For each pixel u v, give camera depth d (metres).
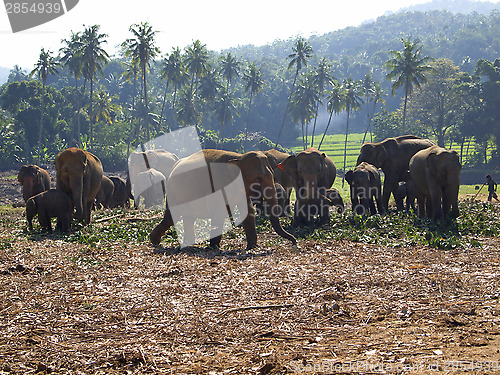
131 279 8.53
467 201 23.41
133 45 67.75
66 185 14.59
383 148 19.77
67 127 82.56
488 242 11.40
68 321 6.51
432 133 95.31
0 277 8.68
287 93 133.00
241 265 9.27
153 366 5.15
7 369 5.14
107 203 23.31
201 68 80.62
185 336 5.95
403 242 11.48
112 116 92.94
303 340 5.69
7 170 70.50
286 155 19.12
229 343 5.71
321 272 8.62
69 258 10.20
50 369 5.12
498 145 81.81
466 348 5.08
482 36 197.38
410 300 6.94
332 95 82.44
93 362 5.27
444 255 10.00
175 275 8.71
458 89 83.56
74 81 135.75
